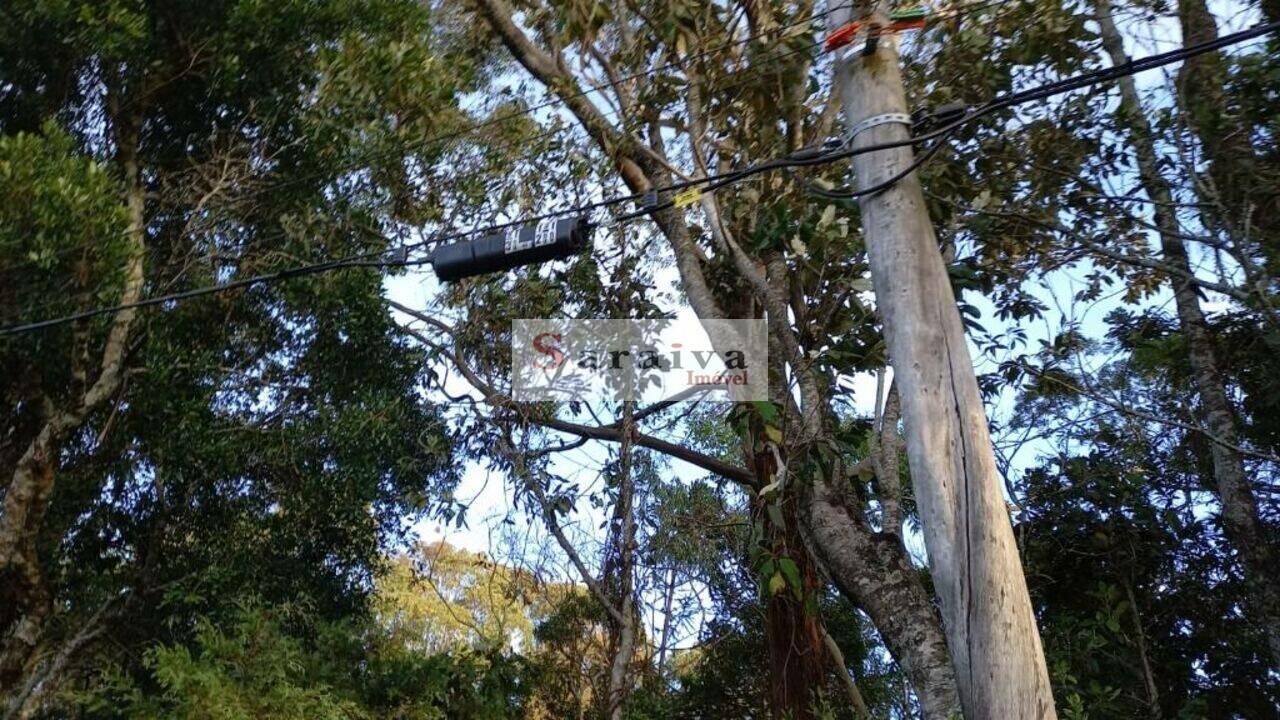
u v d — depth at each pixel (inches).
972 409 231.5
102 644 450.3
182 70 410.9
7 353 380.8
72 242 339.6
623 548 462.0
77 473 437.1
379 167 434.9
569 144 465.7
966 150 377.1
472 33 481.7
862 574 304.2
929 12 302.5
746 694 543.5
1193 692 445.4
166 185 417.4
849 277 357.4
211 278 418.9
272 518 467.2
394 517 498.6
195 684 345.4
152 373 407.2
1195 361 368.5
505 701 439.2
